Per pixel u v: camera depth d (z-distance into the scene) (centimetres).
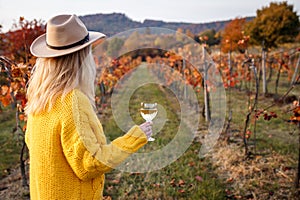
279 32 1808
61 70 138
